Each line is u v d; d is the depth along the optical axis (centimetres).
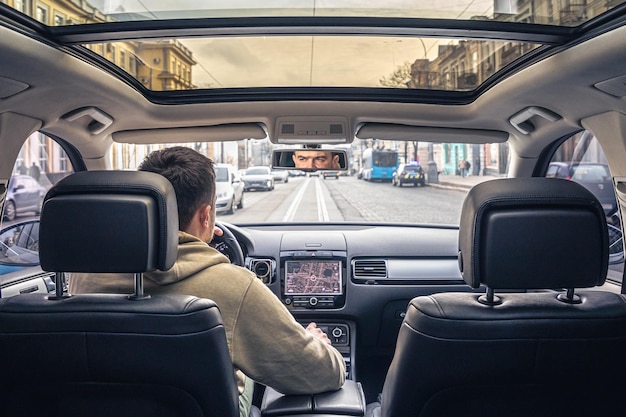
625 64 211
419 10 211
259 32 224
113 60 261
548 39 221
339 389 201
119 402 157
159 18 214
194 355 148
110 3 200
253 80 319
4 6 184
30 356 149
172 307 147
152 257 145
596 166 311
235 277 172
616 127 265
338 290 358
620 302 156
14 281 305
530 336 151
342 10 212
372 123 347
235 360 169
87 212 142
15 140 271
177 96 321
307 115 329
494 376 158
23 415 160
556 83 252
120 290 173
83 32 215
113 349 148
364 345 368
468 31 220
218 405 156
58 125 300
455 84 312
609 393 164
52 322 147
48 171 356
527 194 146
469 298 159
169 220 147
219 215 422
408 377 162
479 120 332
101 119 309
